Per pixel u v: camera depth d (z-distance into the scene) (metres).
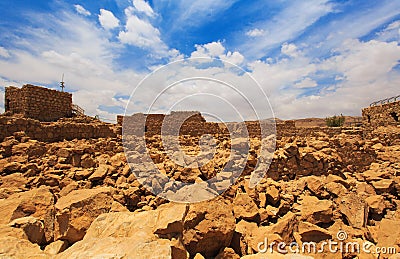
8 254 4.12
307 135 25.08
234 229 6.39
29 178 9.55
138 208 8.88
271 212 8.38
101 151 14.69
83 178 10.40
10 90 20.38
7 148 11.60
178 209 6.17
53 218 6.29
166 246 4.04
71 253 4.06
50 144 13.91
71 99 23.42
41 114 20.73
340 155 14.05
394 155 14.84
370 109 30.05
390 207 9.48
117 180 10.62
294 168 12.12
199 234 6.01
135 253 3.81
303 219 8.09
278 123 26.30
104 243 4.23
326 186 10.06
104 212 6.76
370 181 11.91
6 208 6.46
